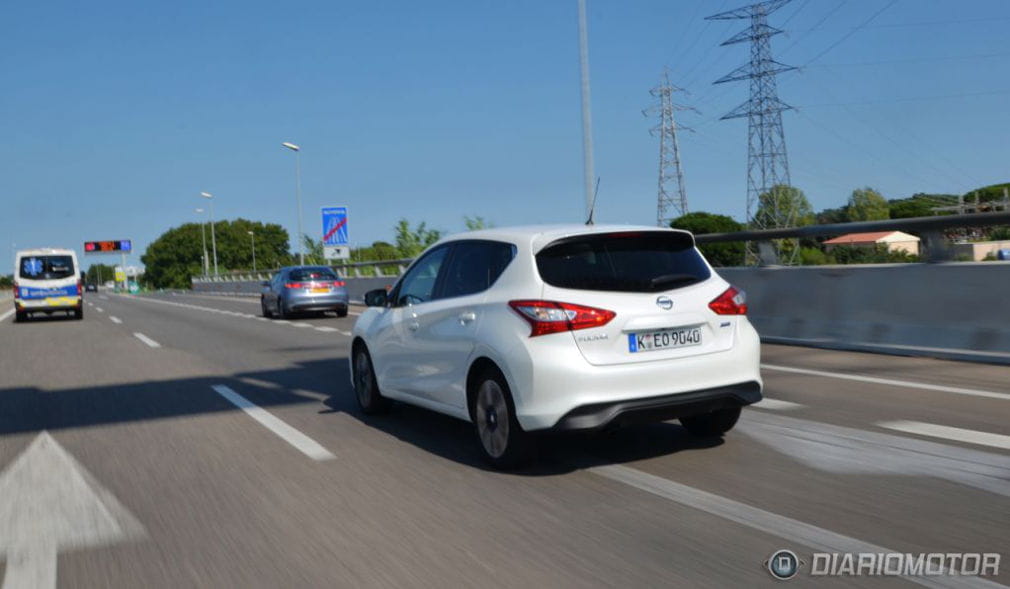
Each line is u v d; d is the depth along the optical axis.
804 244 11.16
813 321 10.29
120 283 148.25
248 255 150.62
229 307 32.38
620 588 3.29
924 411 6.25
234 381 9.93
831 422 6.05
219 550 3.96
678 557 3.59
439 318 5.82
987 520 3.90
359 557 3.78
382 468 5.39
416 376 6.23
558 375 4.77
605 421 4.79
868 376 7.83
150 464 5.80
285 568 3.68
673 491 4.58
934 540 3.68
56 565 3.84
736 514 4.14
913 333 9.00
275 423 7.12
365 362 7.29
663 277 5.12
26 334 20.27
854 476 4.70
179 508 4.68
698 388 5.03
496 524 4.15
